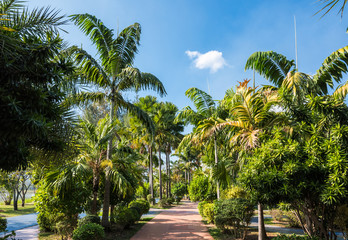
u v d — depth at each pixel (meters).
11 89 3.72
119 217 10.80
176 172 50.53
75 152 5.21
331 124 6.77
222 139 13.95
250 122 8.91
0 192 25.98
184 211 20.77
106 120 11.81
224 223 9.41
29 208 23.58
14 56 3.75
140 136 22.92
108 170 10.36
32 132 3.35
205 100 14.59
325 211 5.75
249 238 9.06
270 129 8.58
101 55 11.73
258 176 5.60
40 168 8.35
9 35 3.84
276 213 13.80
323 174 5.21
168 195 34.56
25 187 25.55
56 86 4.55
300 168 5.22
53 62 4.44
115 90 11.59
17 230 11.56
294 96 8.23
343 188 4.69
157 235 9.92
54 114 4.29
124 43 11.85
